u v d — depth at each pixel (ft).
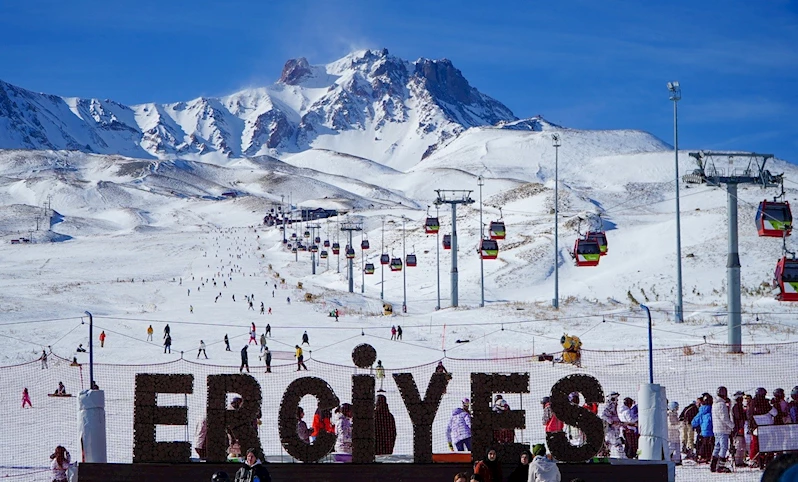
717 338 180.75
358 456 70.18
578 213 513.45
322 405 69.46
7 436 102.63
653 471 69.36
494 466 65.98
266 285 406.21
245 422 70.74
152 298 354.74
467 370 150.20
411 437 96.22
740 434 78.95
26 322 254.68
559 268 380.17
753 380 124.98
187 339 230.68
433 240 498.28
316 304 319.47
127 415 113.60
